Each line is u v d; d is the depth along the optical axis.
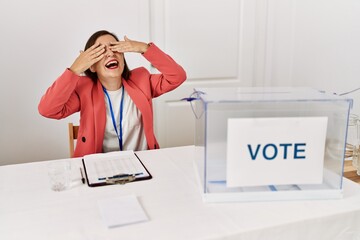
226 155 0.91
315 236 0.87
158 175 1.13
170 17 2.31
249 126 0.89
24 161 2.18
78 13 2.10
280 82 2.66
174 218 0.85
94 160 1.26
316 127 0.91
